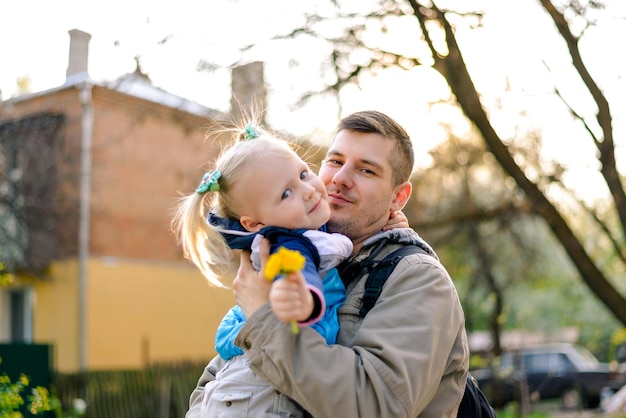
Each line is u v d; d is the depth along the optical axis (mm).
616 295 8703
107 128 15969
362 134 2574
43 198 15148
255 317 2182
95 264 16188
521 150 9438
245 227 2369
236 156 2377
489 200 12578
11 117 14227
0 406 5312
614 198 7867
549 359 17312
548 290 26281
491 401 11070
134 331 16984
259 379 2293
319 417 2105
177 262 18031
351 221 2549
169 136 15383
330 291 2312
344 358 2117
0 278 7031
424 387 2164
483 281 13703
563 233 8672
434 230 12312
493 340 12148
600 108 7574
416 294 2264
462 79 8062
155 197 16484
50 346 11156
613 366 12164
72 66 16188
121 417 11688
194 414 2635
